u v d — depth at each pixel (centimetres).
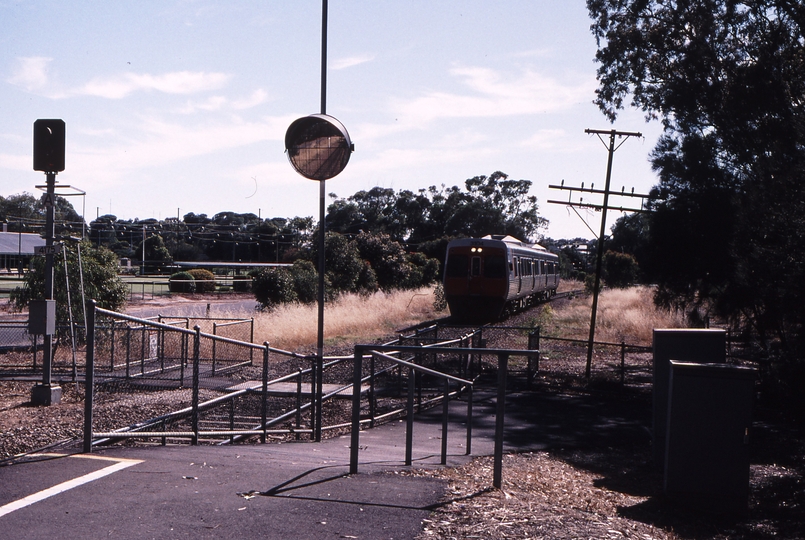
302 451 782
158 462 583
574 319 3381
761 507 740
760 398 1394
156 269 8125
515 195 10612
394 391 1429
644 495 737
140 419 939
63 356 1641
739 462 676
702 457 682
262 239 9844
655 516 634
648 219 1859
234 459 637
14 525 402
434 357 1695
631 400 1473
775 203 1202
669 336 884
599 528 476
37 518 416
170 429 911
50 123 1088
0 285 4788
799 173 1172
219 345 1834
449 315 3628
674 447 689
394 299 3775
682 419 688
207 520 425
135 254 10512
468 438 870
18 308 1772
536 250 4238
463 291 3136
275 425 1066
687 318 1952
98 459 582
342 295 3522
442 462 746
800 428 1201
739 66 1716
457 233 9669
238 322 1839
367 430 1069
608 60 2231
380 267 4894
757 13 1708
